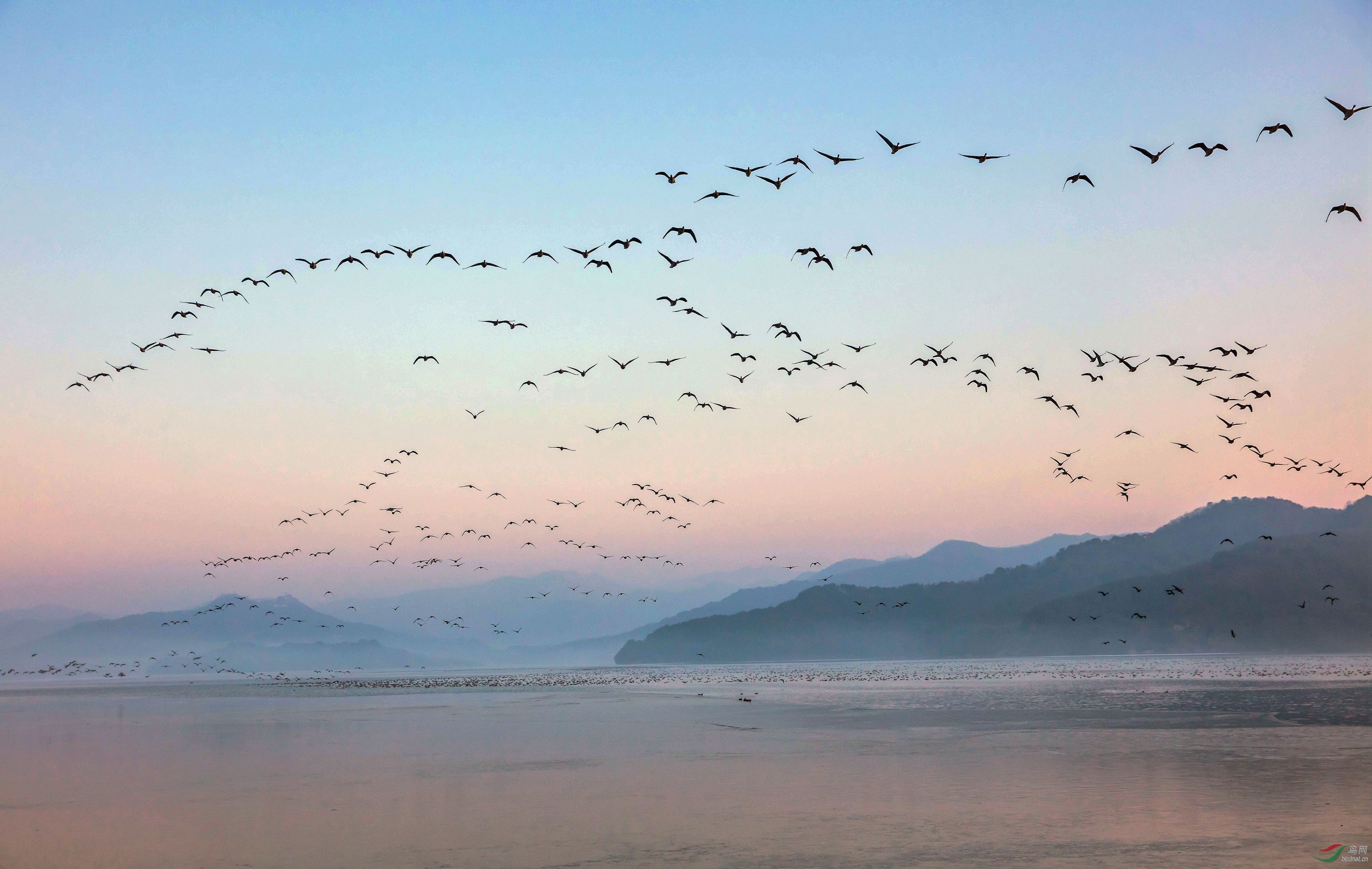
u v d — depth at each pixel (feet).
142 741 209.87
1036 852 89.40
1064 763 148.56
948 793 121.70
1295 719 221.66
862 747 176.14
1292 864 84.53
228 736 219.41
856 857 88.22
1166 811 108.06
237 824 107.34
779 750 172.96
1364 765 143.43
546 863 86.94
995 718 237.86
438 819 107.86
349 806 117.39
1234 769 140.56
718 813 109.50
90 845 97.76
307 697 435.94
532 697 399.44
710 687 480.64
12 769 160.97
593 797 121.90
